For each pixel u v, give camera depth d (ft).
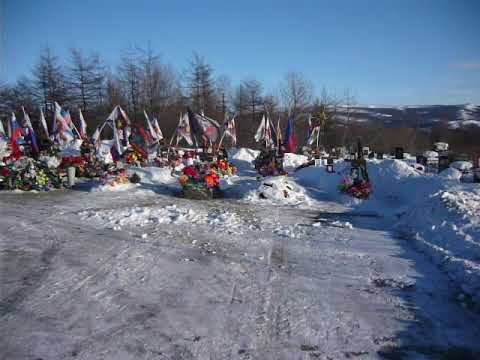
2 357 14.48
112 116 73.72
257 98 176.24
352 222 39.55
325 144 172.86
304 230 35.29
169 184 64.75
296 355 14.94
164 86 167.02
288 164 98.22
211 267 24.58
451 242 27.94
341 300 19.94
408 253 28.27
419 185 51.65
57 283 21.49
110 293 20.31
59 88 151.64
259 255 27.32
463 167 66.08
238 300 19.72
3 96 153.17
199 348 15.28
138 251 27.63
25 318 17.48
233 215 41.09
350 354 15.10
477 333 16.89
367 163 66.33
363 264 25.62
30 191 55.52
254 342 15.79
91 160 71.46
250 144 166.20
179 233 33.19
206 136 75.87
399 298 20.30
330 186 60.59
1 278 22.04
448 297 20.52
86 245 28.81
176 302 19.35
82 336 16.05
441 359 14.93
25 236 30.99
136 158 76.69
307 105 170.50
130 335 16.17
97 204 46.57
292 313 18.39
